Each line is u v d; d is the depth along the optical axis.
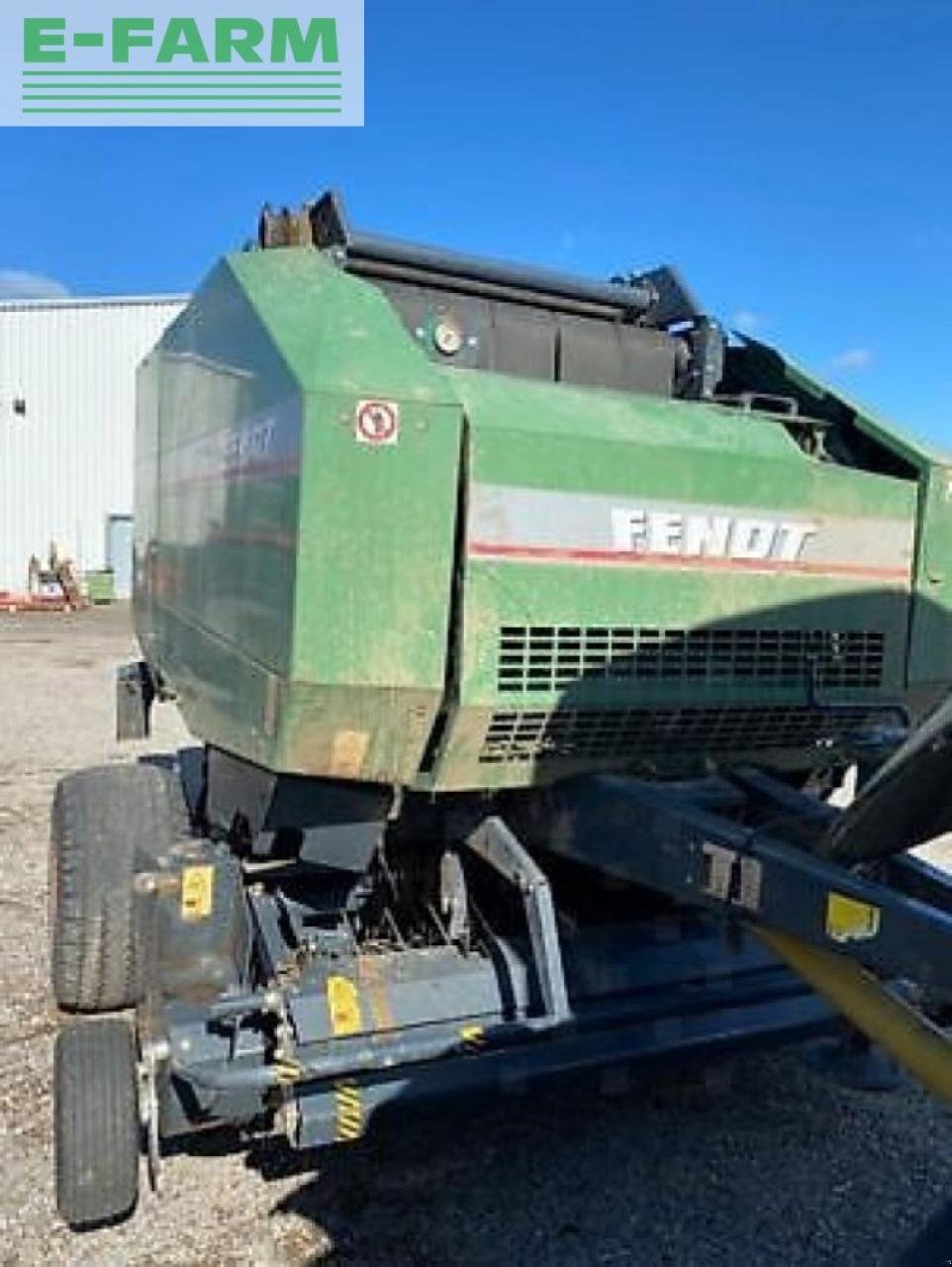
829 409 3.50
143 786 4.07
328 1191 3.20
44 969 4.62
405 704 2.66
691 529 2.88
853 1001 2.27
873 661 3.20
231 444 3.08
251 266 3.21
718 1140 3.53
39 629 22.11
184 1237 2.97
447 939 3.29
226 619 3.11
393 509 2.57
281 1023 2.79
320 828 3.01
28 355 30.95
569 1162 3.38
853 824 2.18
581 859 2.97
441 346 3.44
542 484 2.70
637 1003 3.10
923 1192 3.26
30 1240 2.94
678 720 2.96
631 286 4.03
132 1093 2.90
